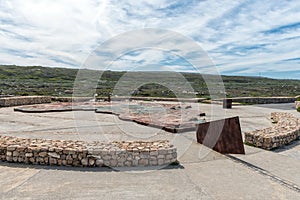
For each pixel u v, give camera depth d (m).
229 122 4.91
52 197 2.87
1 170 3.68
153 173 3.68
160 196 2.95
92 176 3.51
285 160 4.41
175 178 3.51
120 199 2.86
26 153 3.96
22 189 3.07
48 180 3.35
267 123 8.46
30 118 8.92
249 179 3.53
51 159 3.92
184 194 3.01
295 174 3.73
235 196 2.98
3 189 3.06
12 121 8.21
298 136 6.16
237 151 4.77
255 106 14.57
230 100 13.18
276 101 17.12
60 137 5.96
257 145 5.33
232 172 3.80
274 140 5.19
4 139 4.52
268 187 3.25
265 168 3.99
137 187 3.19
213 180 3.47
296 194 3.06
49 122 8.06
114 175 3.57
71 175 3.53
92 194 2.96
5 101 12.36
